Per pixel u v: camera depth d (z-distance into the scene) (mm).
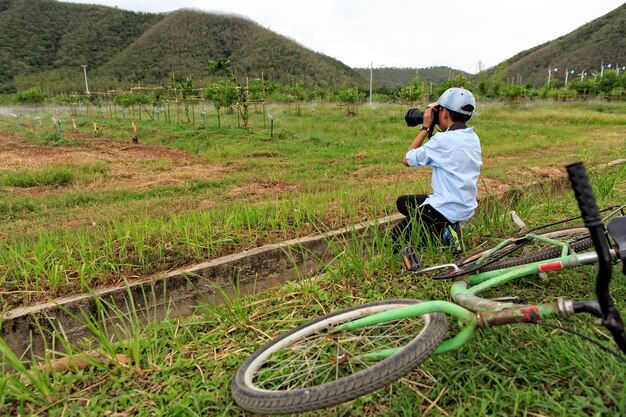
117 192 8227
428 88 37500
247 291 3877
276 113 27297
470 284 2953
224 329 3121
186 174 10094
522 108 31531
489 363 2369
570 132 17906
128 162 12070
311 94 41125
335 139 16016
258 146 14562
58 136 17438
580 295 3088
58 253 3828
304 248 4121
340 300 3408
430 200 3646
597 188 5461
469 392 2197
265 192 8062
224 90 19984
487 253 3227
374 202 5266
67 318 3113
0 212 6898
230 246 4055
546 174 6965
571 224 4621
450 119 3512
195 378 2551
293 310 3314
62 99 42156
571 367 2227
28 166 11031
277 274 4039
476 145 3496
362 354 2424
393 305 2451
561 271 3453
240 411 2258
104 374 2650
